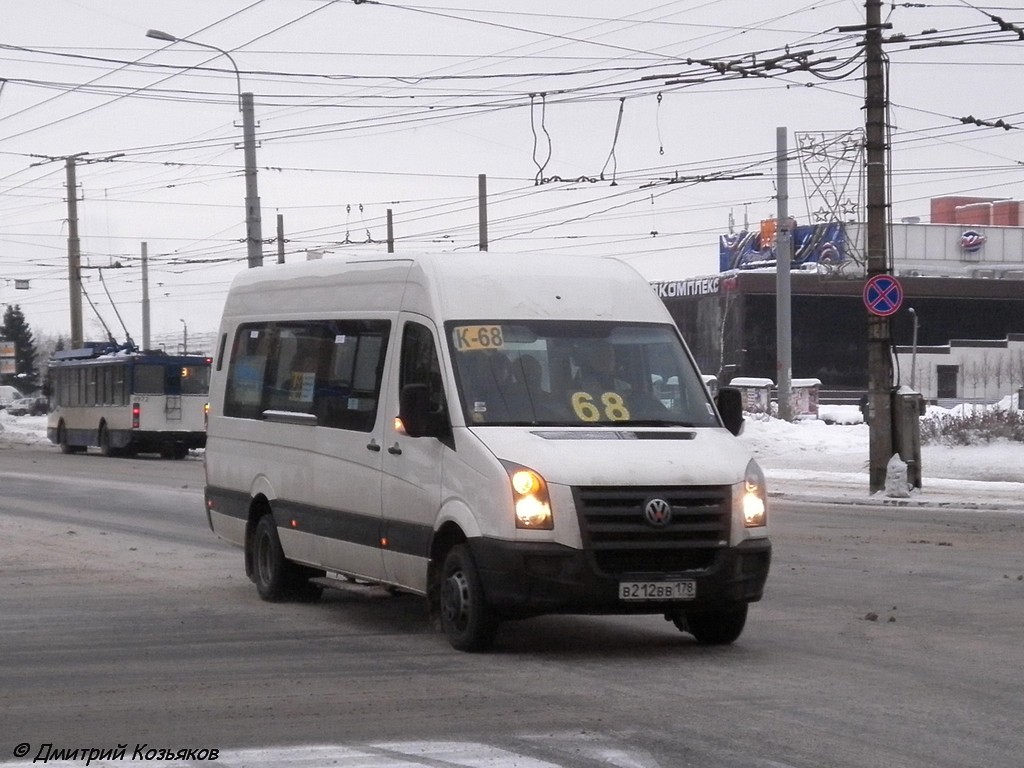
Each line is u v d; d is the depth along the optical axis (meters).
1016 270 172.12
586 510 16.94
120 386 78.38
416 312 19.53
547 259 20.33
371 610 22.34
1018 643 19.02
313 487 21.70
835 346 152.62
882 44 45.28
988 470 56.78
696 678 16.41
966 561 28.89
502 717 14.27
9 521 38.47
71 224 105.88
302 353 22.67
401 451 19.27
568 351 19.12
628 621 21.09
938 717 14.30
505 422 18.19
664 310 20.34
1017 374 140.38
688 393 19.39
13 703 15.10
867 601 23.14
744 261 159.50
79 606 22.86
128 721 14.20
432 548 18.56
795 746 13.00
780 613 21.80
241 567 28.31
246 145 65.75
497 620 17.81
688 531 17.23
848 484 52.50
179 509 42.44
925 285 158.25
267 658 17.89
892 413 46.91
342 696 15.39
